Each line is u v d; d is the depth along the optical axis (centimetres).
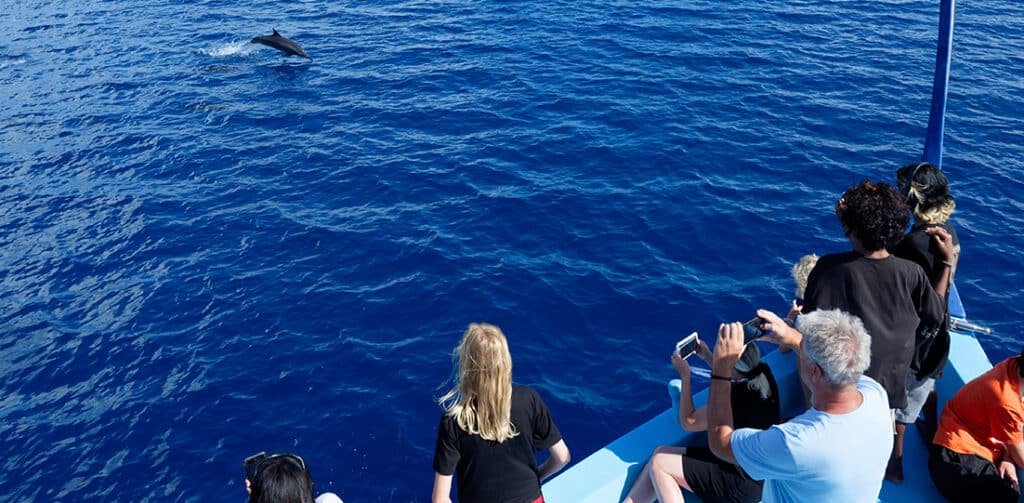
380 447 1334
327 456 1322
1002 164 1998
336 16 3438
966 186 1911
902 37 2772
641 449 594
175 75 2934
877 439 438
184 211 2053
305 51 3077
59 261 1872
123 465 1333
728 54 2712
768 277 1675
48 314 1695
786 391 634
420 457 1312
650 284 1666
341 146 2331
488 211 1944
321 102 2644
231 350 1564
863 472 436
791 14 3023
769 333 521
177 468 1322
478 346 468
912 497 616
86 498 1281
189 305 1700
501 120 2389
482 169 2130
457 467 501
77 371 1538
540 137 2267
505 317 1599
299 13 3509
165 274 1803
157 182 2209
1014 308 1545
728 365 480
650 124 2288
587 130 2281
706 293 1634
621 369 1461
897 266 537
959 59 2570
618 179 2036
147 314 1680
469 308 1631
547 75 2664
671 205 1914
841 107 2323
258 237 1919
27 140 2480
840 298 542
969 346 708
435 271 1745
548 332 1555
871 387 456
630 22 3052
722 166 2066
